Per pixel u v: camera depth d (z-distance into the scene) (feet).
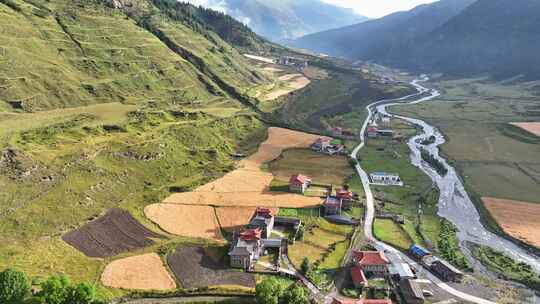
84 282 305.12
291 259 401.49
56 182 454.40
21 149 469.57
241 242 393.09
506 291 380.37
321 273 384.88
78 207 438.81
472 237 484.33
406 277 386.32
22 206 408.46
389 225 490.49
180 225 447.83
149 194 504.84
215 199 512.22
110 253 383.45
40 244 375.04
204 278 360.69
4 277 291.58
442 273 397.19
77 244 387.55
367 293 364.38
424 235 477.36
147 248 396.78
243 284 356.38
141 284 343.87
